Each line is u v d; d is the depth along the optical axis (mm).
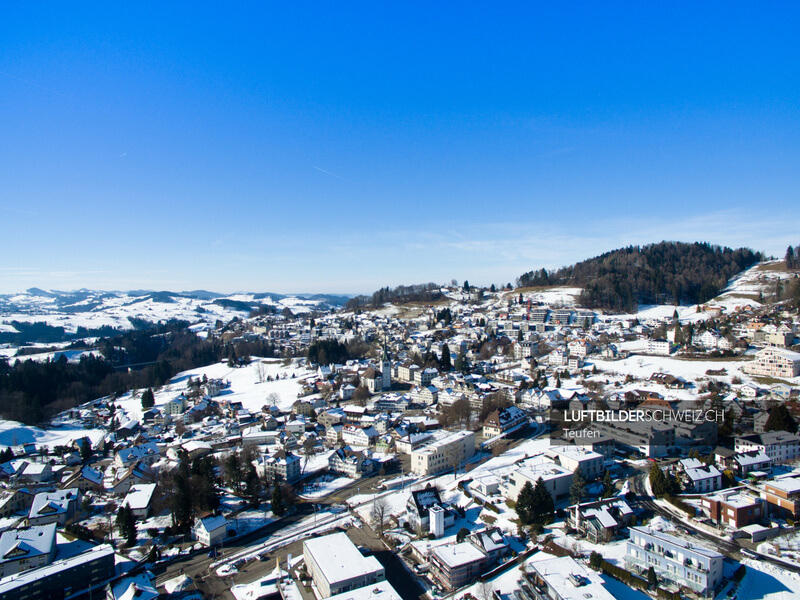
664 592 81250
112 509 143250
